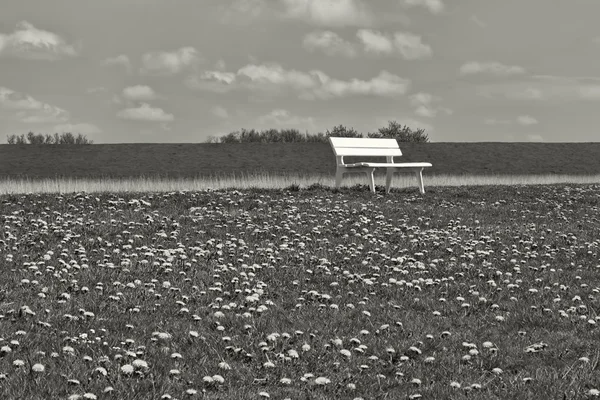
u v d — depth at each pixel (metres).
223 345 7.63
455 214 18.08
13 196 17.84
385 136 69.44
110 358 7.01
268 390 6.48
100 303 8.96
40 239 12.66
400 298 10.12
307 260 12.14
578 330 8.72
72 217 15.32
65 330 7.77
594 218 18.47
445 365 7.33
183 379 6.58
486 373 7.15
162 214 16.22
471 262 12.61
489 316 9.36
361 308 9.48
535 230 16.20
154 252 12.06
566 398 6.31
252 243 13.44
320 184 24.42
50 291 9.38
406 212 17.94
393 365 7.29
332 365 7.18
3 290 9.28
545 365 7.42
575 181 31.98
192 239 13.55
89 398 5.76
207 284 10.30
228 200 18.38
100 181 26.53
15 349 7.07
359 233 14.88
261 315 8.84
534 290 10.62
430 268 12.05
